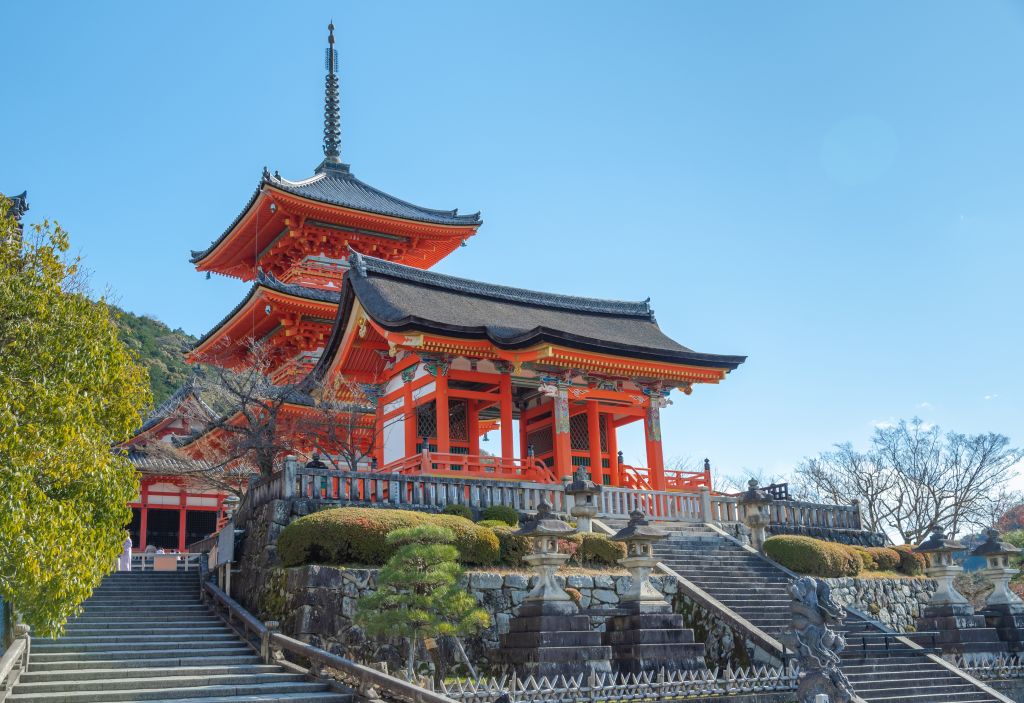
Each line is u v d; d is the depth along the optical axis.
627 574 27.03
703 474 39.16
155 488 53.19
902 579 34.94
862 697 24.52
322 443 40.66
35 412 17.25
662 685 21.34
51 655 20.45
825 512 38.41
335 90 68.06
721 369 38.22
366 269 37.81
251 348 47.19
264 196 54.50
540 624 21.69
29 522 16.33
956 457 57.25
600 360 35.19
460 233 61.25
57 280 19.00
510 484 30.48
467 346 33.59
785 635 21.73
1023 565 47.22
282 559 24.52
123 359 19.98
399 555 20.92
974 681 26.83
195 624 24.67
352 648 22.44
